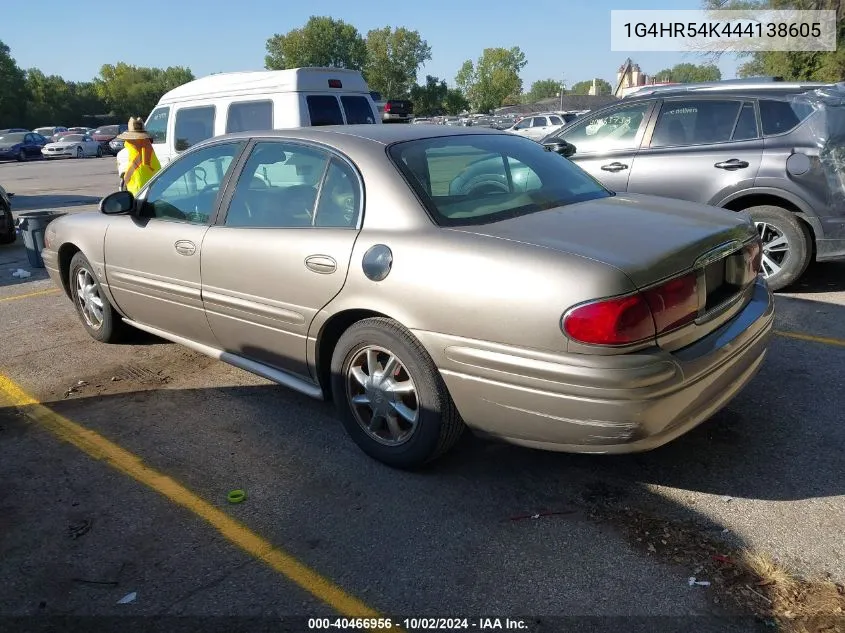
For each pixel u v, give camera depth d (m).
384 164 3.32
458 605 2.48
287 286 3.51
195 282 4.05
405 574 2.65
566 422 2.71
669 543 2.76
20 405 4.26
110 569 2.73
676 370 2.68
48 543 2.90
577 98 53.41
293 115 9.35
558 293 2.63
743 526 2.85
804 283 6.33
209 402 4.23
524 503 3.07
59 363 4.95
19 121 72.50
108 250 4.72
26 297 6.83
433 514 3.01
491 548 2.78
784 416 3.76
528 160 3.80
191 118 10.55
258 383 4.50
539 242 2.82
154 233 4.30
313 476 3.36
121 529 2.98
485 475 3.30
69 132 43.81
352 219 3.33
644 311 2.62
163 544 2.88
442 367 2.98
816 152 5.60
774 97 5.88
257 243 3.65
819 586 2.49
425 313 2.97
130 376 4.66
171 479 3.37
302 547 2.83
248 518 3.04
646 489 3.14
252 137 3.96
